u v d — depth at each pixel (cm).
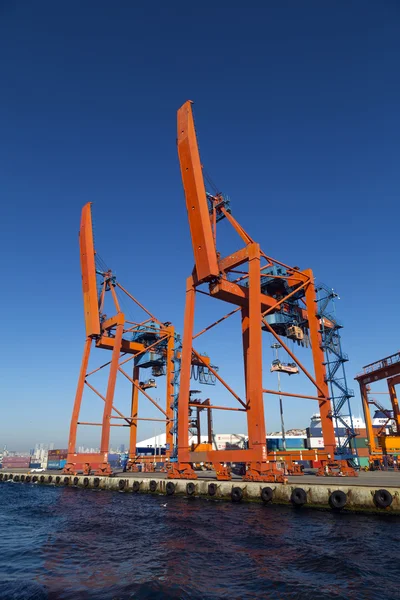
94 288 5122
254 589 1016
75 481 4325
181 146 3391
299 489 2228
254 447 2675
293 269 3559
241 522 1888
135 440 5672
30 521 2189
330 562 1220
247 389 3366
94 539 1661
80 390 4875
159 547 1480
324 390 3400
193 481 2939
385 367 4844
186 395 3231
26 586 1059
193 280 3409
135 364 6109
